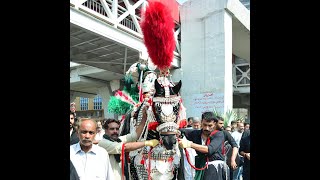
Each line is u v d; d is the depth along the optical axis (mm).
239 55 20625
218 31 14078
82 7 9797
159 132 3529
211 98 13977
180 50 15008
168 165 3646
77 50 12742
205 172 4277
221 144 4188
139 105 4008
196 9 14562
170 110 3512
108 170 3086
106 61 13898
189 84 14430
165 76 3896
